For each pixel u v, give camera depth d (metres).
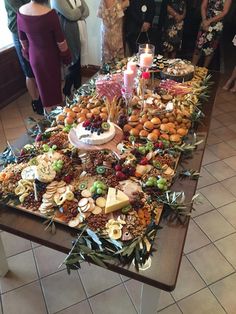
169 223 1.08
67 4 2.64
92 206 1.09
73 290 1.56
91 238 1.01
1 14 3.15
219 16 3.33
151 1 2.95
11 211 1.13
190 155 1.44
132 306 1.50
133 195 1.12
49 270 1.65
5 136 2.78
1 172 1.26
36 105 3.08
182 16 3.33
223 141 2.73
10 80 3.28
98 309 1.49
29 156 1.36
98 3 3.39
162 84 1.97
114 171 1.25
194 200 1.19
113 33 3.01
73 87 3.37
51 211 1.10
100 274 1.63
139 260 0.95
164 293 1.55
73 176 1.24
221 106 3.29
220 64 4.39
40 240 1.04
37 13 2.14
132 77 1.59
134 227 1.02
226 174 2.35
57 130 1.55
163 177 1.24
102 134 1.40
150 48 2.04
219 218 1.97
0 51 3.04
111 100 1.68
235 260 1.72
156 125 1.53
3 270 1.59
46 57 2.36
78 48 2.98
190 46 4.60
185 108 1.72
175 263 0.96
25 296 1.54
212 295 1.55
